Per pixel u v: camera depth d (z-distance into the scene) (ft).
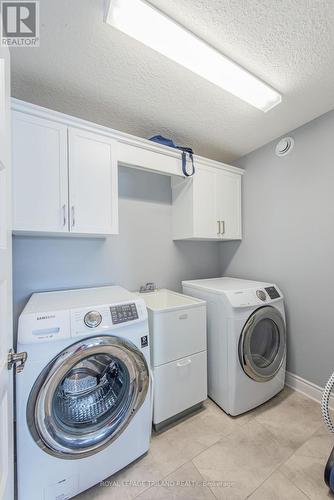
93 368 4.28
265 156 7.54
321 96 5.29
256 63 4.34
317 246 6.21
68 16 3.45
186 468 4.31
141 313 4.42
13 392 3.27
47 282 5.88
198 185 7.25
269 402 6.18
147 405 4.43
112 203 5.43
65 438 3.60
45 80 4.68
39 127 4.58
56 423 3.64
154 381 5.07
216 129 6.64
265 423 5.42
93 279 6.54
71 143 4.91
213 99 5.36
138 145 5.98
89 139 5.14
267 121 6.26
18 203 4.36
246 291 6.00
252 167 7.98
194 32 3.72
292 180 6.78
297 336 6.69
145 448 4.46
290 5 3.37
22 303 5.59
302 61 4.32
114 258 6.89
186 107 5.64
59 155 4.77
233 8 3.39
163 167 6.48
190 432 5.16
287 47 4.03
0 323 2.42
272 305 6.29
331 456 3.96
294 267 6.77
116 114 5.89
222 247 9.24
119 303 4.33
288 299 6.93
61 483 3.58
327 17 3.53
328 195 5.96
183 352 5.48
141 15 3.34
